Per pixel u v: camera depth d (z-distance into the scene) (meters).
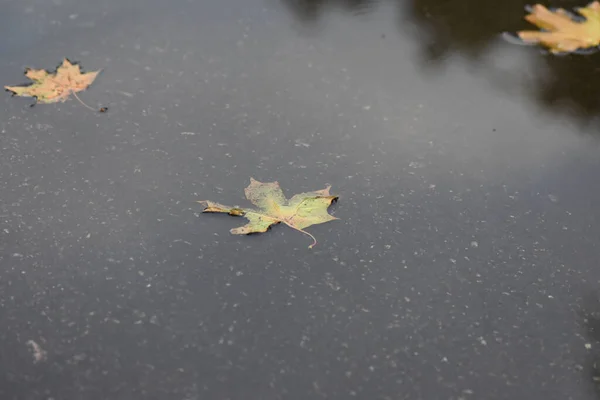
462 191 1.46
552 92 1.60
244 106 1.55
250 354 1.31
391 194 1.45
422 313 1.35
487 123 1.55
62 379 1.28
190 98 1.56
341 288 1.36
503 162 1.50
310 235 1.41
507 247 1.41
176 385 1.28
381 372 1.30
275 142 1.50
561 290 1.37
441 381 1.30
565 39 1.67
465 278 1.38
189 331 1.32
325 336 1.32
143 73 1.59
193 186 1.45
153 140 1.50
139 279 1.36
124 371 1.29
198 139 1.50
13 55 1.61
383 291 1.36
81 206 1.42
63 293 1.34
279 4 1.73
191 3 1.71
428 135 1.53
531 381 1.30
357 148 1.50
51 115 1.52
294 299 1.35
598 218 1.44
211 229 1.41
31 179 1.45
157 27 1.67
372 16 1.72
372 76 1.61
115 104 1.54
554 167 1.50
